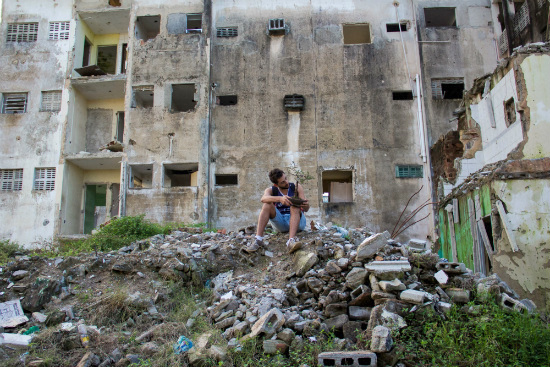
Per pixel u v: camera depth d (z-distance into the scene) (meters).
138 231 17.36
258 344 6.32
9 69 24.05
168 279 8.43
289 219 8.86
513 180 11.33
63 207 22.33
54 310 7.54
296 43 24.23
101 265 8.80
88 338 6.70
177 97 24.69
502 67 14.05
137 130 22.73
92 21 25.22
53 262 9.02
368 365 5.82
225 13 24.88
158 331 6.90
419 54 23.66
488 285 6.84
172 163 22.27
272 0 25.00
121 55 25.66
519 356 5.95
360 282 6.95
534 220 11.02
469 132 16.05
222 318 7.07
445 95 24.25
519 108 12.89
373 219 21.56
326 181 23.36
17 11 24.83
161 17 24.45
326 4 24.88
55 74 23.95
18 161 22.81
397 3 24.73
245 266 8.54
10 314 7.50
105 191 24.44
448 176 18.39
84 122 24.78
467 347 6.11
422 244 8.34
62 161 22.70
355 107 23.09
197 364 6.07
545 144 12.48
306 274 7.50
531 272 10.70
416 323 6.40
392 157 22.34
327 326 6.62
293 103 22.92
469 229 12.78
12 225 21.98
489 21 24.27
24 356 6.25
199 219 21.48
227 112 23.28
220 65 23.97
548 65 12.93
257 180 22.33
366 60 23.81
